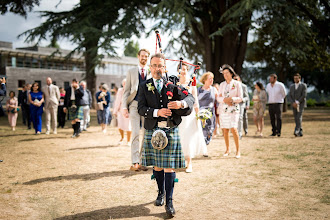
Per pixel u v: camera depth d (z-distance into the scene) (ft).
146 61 17.66
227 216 9.93
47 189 13.42
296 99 30.14
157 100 10.56
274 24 51.88
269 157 19.84
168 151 10.42
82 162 19.47
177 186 13.62
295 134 30.14
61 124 43.47
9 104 40.22
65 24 68.74
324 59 70.23
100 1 67.26
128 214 10.30
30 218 9.94
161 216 10.09
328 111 89.76
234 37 61.16
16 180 14.96
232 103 20.12
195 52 74.90
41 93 36.04
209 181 14.35
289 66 80.89
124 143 28.25
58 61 142.10
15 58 130.00
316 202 11.05
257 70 110.93
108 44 56.75
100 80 155.43
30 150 24.17
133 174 16.15
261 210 10.40
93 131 39.52
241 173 15.78
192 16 52.06
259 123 32.32
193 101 10.64
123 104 17.52
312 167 16.56
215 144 26.61
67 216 10.13
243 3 46.37
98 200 11.85
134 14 60.85
